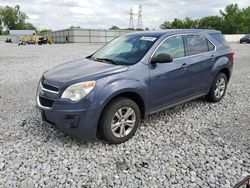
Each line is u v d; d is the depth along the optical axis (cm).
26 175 326
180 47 499
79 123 368
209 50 567
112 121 393
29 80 920
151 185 307
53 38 7225
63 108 367
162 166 346
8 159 361
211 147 398
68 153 379
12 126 477
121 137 407
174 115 534
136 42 483
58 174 328
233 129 466
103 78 380
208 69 554
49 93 386
